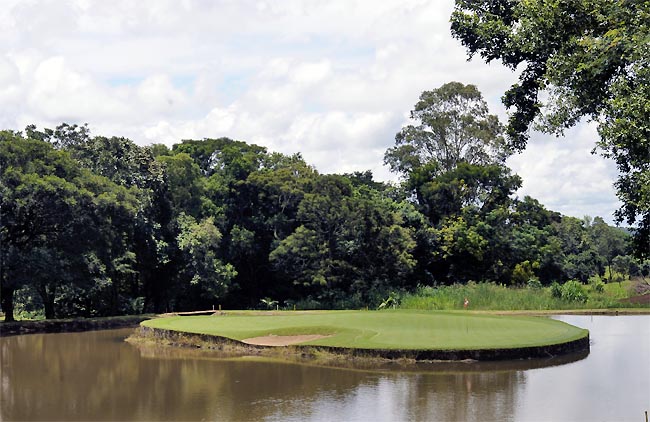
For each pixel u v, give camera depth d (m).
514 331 25.62
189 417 14.74
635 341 26.17
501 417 14.24
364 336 24.19
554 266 59.78
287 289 54.88
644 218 15.49
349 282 51.84
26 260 34.69
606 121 14.59
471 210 58.53
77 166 39.59
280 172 55.50
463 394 16.53
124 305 48.00
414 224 56.97
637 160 14.27
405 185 63.00
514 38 16.34
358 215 51.31
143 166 46.53
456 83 66.06
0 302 37.16
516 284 54.25
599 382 17.88
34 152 37.12
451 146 67.06
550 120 15.54
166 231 47.03
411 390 17.08
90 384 19.08
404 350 21.42
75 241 37.03
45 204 34.88
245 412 15.05
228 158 57.38
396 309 42.25
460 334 24.80
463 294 44.81
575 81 14.73
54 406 16.16
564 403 15.46
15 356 25.64
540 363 20.97
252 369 20.80
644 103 13.10
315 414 14.73
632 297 44.34
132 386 18.58
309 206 51.47
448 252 55.72
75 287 41.34
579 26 15.50
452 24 17.70
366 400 16.02
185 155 51.56
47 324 35.91
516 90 17.67
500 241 56.78
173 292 48.84
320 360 22.12
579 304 41.31
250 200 55.28
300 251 49.94
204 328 28.28
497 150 65.00
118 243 40.84
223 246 53.06
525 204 65.06
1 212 34.34
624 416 14.22
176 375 20.14
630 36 13.41
